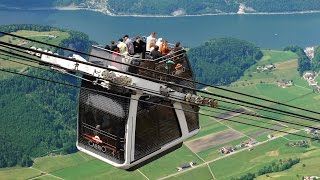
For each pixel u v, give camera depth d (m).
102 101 23.83
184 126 26.61
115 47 26.41
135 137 24.25
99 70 21.88
